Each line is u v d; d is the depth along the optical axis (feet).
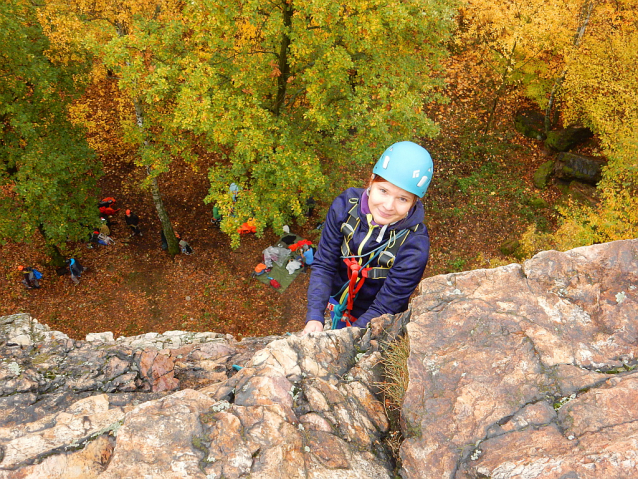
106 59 32.78
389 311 9.40
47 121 45.32
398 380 7.54
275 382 7.34
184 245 55.67
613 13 49.88
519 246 56.24
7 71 39.42
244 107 35.32
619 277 7.83
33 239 57.00
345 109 37.76
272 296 52.65
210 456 5.89
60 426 6.75
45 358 12.37
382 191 8.38
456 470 5.82
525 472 5.30
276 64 39.93
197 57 34.35
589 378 6.48
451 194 63.52
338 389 7.63
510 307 7.72
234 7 31.60
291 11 35.73
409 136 37.27
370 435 7.00
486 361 6.92
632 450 5.19
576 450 5.45
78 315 50.11
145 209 61.46
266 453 6.00
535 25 49.44
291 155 36.14
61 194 46.88
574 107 55.83
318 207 55.06
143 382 11.60
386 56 37.22
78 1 39.52
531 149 67.72
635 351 6.91
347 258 9.39
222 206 37.29
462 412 6.36
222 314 50.90
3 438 6.68
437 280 8.53
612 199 39.83
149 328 49.44
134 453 5.83
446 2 40.83
